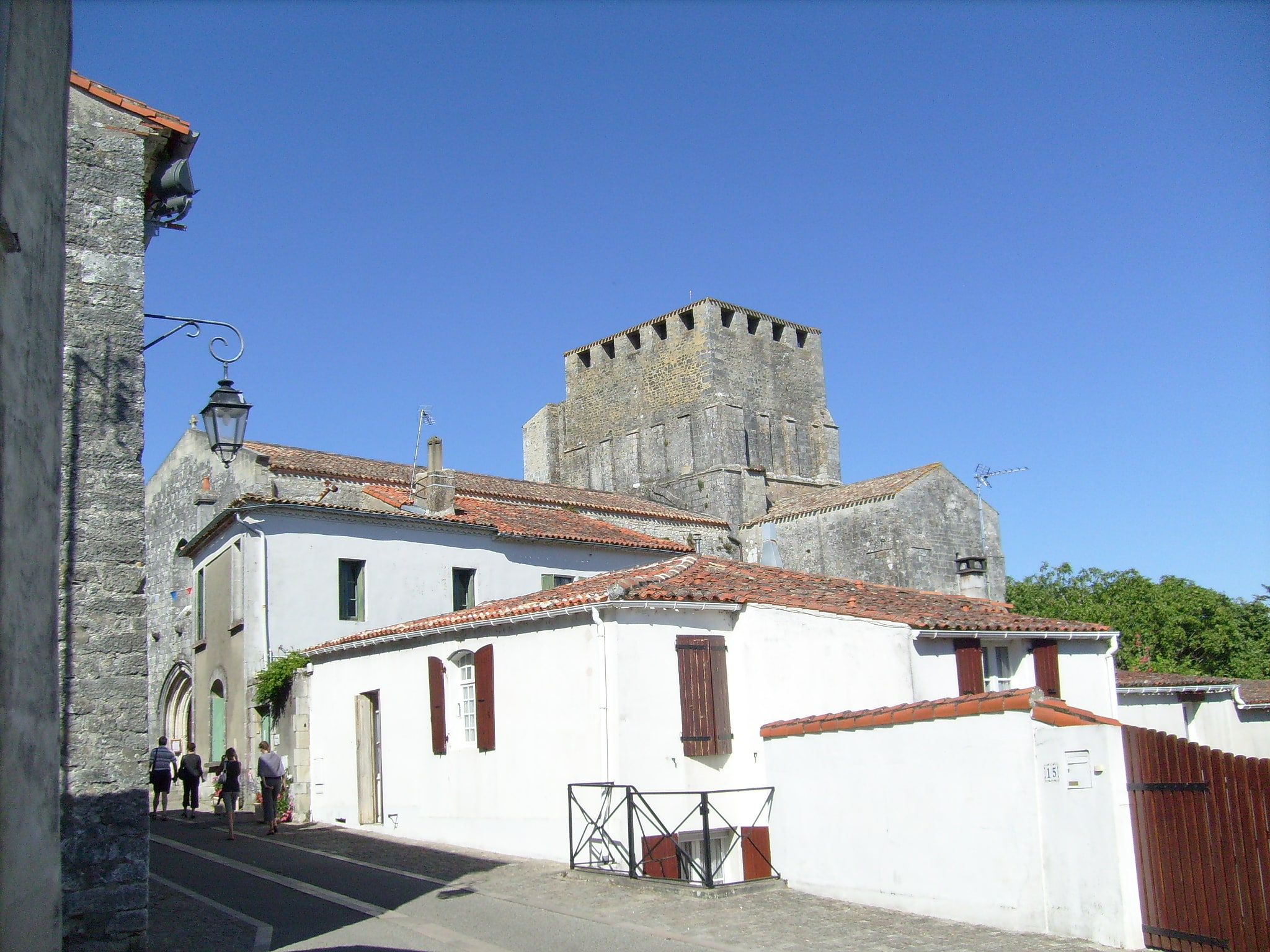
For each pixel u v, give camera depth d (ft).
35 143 22.58
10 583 20.38
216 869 50.90
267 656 79.36
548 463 195.83
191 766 75.72
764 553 100.58
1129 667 130.62
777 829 44.78
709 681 52.29
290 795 71.92
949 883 37.35
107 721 33.17
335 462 110.52
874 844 40.29
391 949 34.19
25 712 21.02
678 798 49.85
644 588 51.93
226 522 83.92
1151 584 146.41
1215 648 138.10
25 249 21.70
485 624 56.29
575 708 51.03
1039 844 34.83
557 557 99.04
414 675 63.10
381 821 65.51
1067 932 33.68
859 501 138.82
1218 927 30.37
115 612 33.99
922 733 39.04
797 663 52.08
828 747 42.70
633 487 180.24
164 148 39.55
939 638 52.03
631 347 185.78
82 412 34.60
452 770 58.90
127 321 36.09
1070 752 34.35
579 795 50.06
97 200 36.32
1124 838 32.76
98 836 32.32
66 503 33.83
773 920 37.88
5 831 19.66
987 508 145.28
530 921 38.37
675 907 40.22
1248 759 30.32
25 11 21.80
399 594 87.25
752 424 175.32
